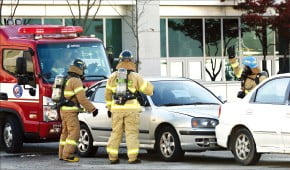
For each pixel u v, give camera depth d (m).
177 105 22.66
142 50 49.31
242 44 53.31
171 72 51.31
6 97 26.73
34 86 25.86
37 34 26.53
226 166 20.38
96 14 47.56
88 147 24.28
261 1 49.12
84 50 26.94
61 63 26.23
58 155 25.34
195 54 52.22
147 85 21.55
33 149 28.41
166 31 51.09
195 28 52.06
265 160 22.39
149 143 22.39
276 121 19.31
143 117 22.42
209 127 21.34
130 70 21.66
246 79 24.64
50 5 46.94
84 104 22.19
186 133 21.27
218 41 52.88
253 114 20.00
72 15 44.38
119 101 21.48
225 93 52.44
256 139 19.89
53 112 25.64
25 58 25.91
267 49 53.72
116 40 49.59
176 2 50.56
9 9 45.44
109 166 21.03
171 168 20.06
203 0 51.47
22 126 26.31
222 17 52.78
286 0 48.81
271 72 54.12
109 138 22.78
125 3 48.69
